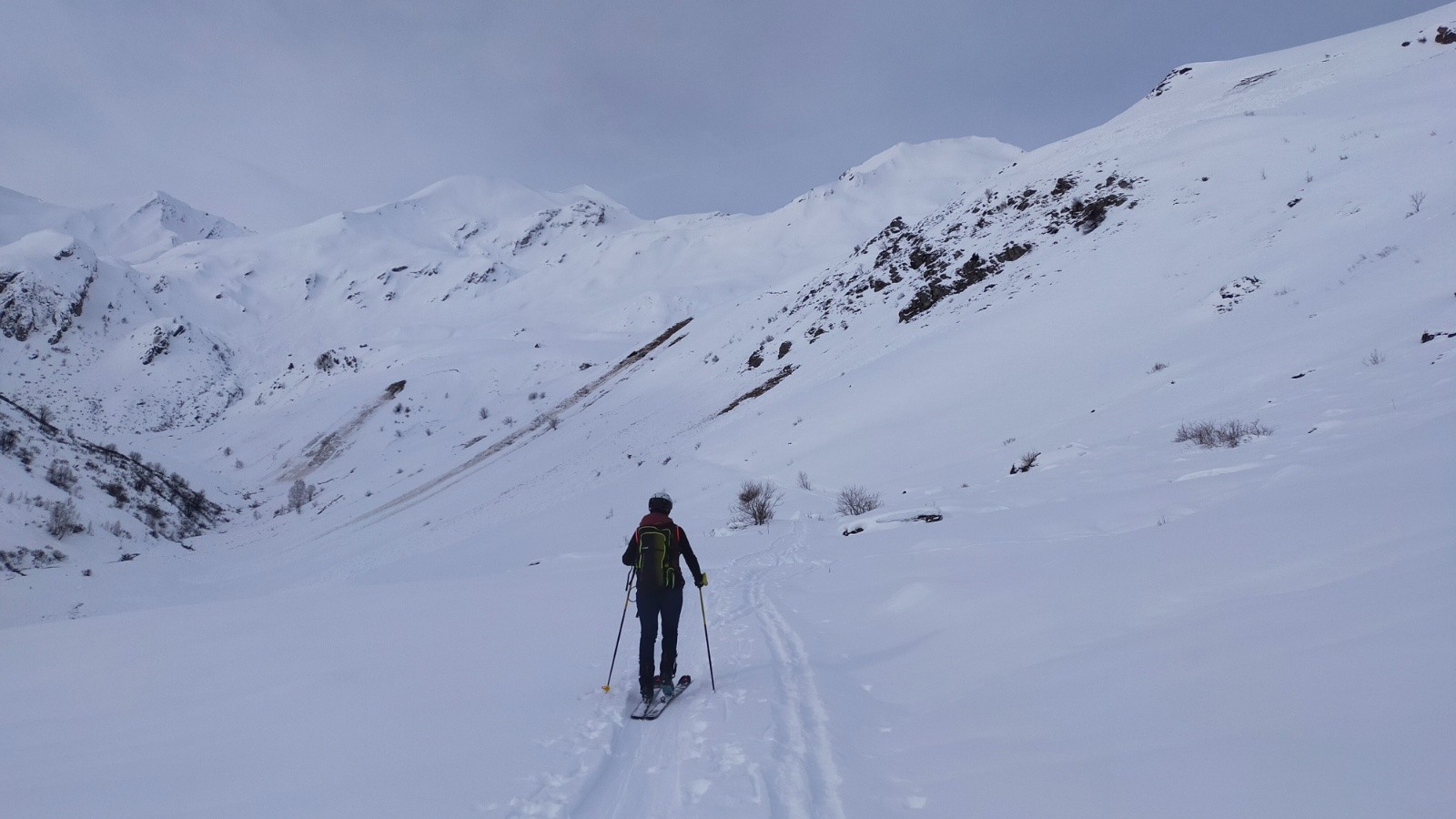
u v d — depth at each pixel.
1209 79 58.31
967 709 3.76
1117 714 3.04
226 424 161.88
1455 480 4.80
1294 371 15.73
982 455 20.25
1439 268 17.41
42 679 6.49
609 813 3.35
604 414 66.50
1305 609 3.43
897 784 3.10
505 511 43.41
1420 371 11.64
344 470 104.25
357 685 5.40
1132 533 6.92
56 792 3.51
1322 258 22.41
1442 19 41.31
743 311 79.00
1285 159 31.69
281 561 55.50
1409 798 1.82
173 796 3.38
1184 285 26.53
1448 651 2.48
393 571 31.59
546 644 6.77
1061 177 45.72
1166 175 36.88
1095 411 19.86
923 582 6.74
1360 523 4.60
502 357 141.75
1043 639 4.50
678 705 4.89
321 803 3.28
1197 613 4.01
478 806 3.29
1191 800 2.20
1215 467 9.93
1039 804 2.49
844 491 18.81
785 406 37.66
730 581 10.08
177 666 6.56
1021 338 29.50
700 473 31.84
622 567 13.15
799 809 3.07
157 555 65.12
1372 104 33.88
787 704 4.54
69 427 188.25
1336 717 2.37
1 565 50.88
